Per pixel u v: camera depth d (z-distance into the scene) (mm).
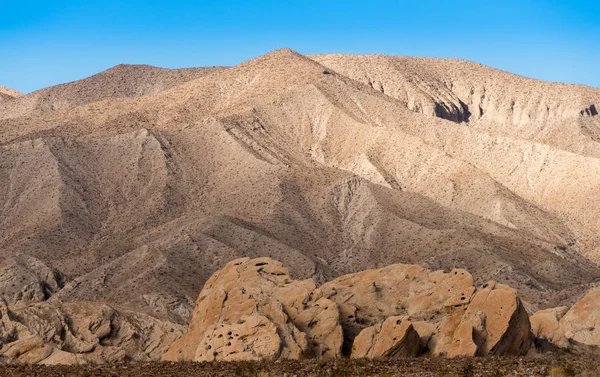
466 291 65688
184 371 54719
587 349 66062
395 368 52938
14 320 81500
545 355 61938
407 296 73625
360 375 51375
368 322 70625
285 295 72188
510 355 61125
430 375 50344
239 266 78375
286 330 65125
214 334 64812
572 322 69750
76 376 53688
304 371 53406
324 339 66812
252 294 73375
